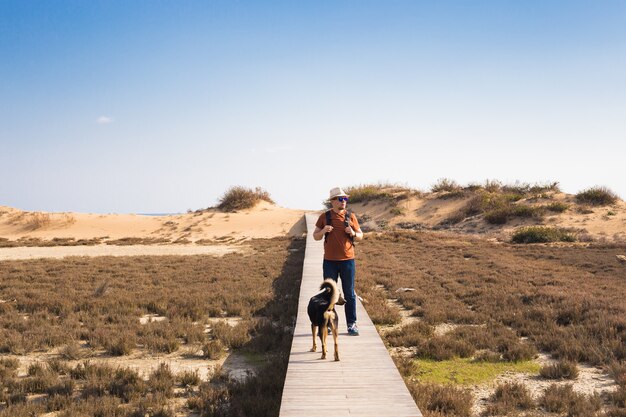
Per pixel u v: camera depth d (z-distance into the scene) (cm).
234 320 1269
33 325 1163
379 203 4453
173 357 970
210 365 924
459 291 1497
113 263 2314
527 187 4103
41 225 4231
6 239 3691
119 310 1313
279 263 2273
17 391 755
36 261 2395
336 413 583
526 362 905
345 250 871
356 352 813
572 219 3169
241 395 751
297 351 823
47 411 706
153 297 1488
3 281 1797
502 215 3384
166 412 691
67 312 1314
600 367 861
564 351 913
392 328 1164
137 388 773
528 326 1083
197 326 1159
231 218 4431
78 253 2870
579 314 1144
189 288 1664
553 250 2428
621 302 1257
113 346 986
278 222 4319
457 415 667
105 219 4469
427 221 3844
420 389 740
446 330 1135
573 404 695
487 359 919
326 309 773
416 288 1584
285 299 1456
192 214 4712
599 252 2303
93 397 729
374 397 630
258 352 998
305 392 646
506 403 704
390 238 3070
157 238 3900
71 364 919
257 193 5316
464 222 3606
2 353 989
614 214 3133
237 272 2023
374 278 1762
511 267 1908
